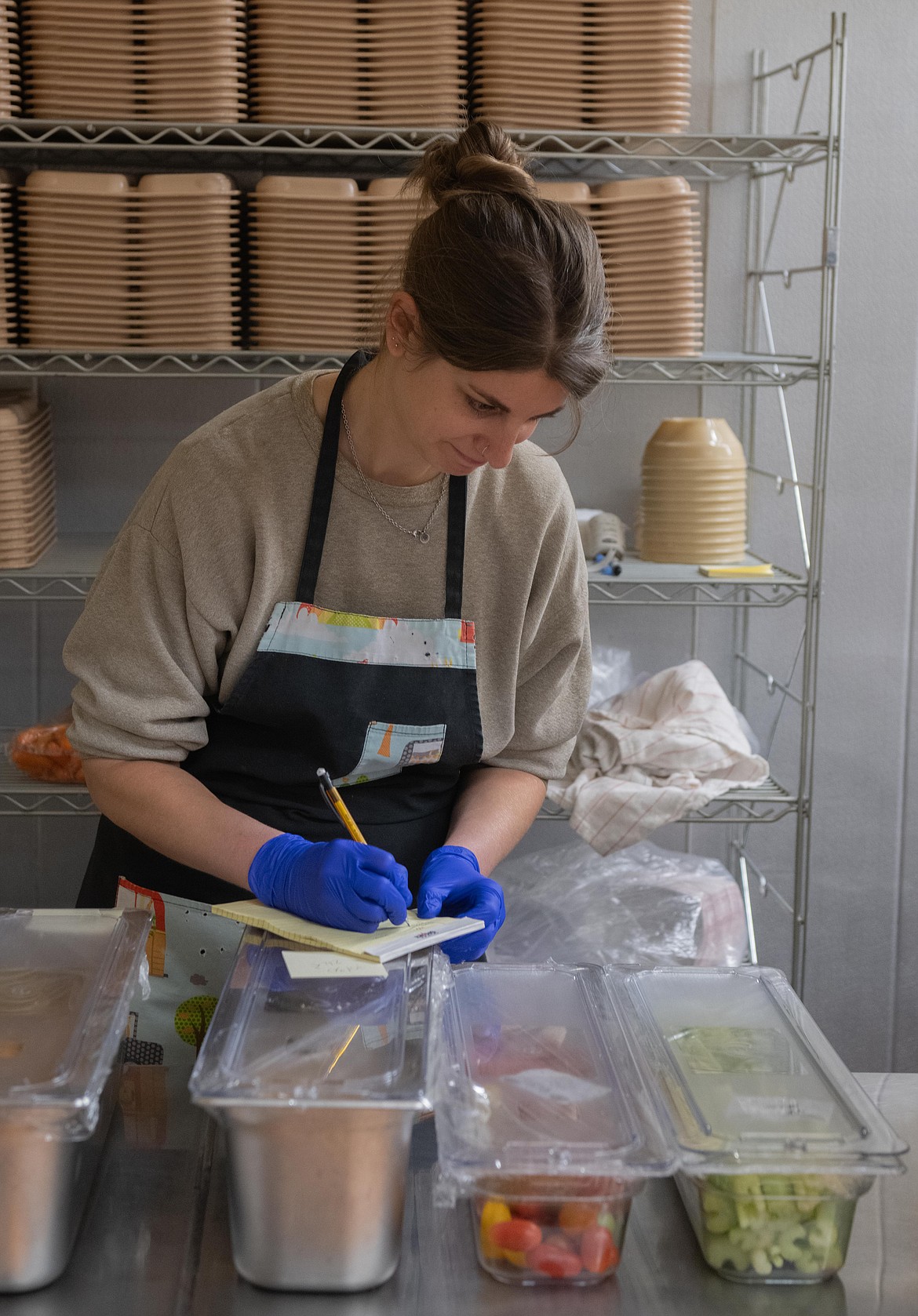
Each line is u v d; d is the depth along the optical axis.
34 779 2.18
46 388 2.39
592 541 2.30
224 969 1.41
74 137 2.11
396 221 2.04
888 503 2.59
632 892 2.29
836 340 2.53
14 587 2.40
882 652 2.64
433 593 1.35
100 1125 0.93
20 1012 0.89
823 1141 0.81
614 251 2.08
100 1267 0.83
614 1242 0.83
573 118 2.07
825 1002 2.76
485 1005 0.98
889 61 2.43
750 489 2.56
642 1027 0.96
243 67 2.02
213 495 1.28
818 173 2.45
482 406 1.10
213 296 2.03
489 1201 0.83
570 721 1.50
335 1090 0.78
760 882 2.64
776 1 2.40
